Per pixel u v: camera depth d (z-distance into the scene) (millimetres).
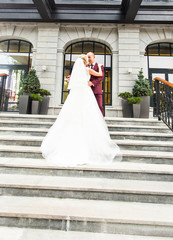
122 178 1838
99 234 1215
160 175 1826
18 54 7109
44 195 1558
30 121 3510
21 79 7012
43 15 6020
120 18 6172
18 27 6793
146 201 1524
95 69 2699
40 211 1300
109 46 6762
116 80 6391
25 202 1445
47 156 2020
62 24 6633
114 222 1229
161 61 6867
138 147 2553
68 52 6910
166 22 6301
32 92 5570
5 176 1805
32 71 5801
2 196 1553
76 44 6949
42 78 6289
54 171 1869
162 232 1208
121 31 6480
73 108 2160
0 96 4387
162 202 1517
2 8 6406
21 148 2365
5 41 7172
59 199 1525
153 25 6520
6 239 1132
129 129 3254
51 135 2125
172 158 2146
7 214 1268
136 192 1538
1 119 3764
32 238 1154
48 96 6227
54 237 1173
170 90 3264
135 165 2041
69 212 1301
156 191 1528
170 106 3207
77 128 2078
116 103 6277
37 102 5184
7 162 1959
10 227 1261
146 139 2898
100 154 2020
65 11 6305
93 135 2061
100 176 1850
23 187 1573
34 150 2230
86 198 1547
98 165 1970
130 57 6316
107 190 1548
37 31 6746
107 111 6133
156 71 6824
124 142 2561
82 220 1244
